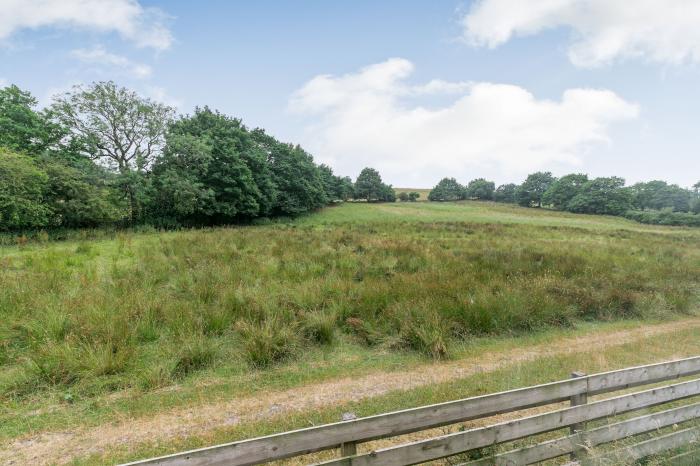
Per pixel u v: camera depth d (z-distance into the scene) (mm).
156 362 4715
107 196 22203
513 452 2777
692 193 76625
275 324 5582
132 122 27188
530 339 6102
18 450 3225
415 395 4262
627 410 3164
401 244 13391
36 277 7504
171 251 11266
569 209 72125
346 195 72625
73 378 4312
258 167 36156
